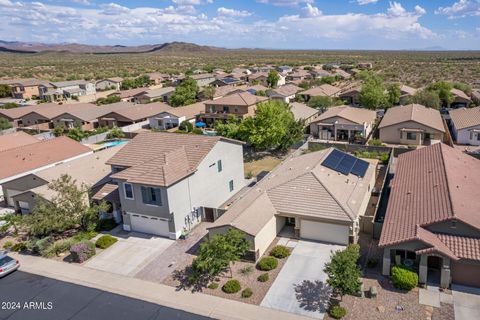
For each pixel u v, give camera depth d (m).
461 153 39.03
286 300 23.12
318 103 79.88
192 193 33.34
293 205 30.45
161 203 30.95
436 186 29.80
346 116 61.78
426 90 79.69
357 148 53.53
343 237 28.97
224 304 23.08
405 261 24.48
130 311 22.98
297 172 34.19
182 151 34.94
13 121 83.12
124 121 77.06
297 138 56.19
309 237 30.22
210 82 133.25
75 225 35.38
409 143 58.38
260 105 54.97
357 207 30.17
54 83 129.50
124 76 179.38
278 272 26.09
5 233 35.03
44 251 30.20
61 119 78.94
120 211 35.16
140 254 29.59
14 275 27.70
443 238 23.92
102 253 30.03
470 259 22.36
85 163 42.56
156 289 25.00
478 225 23.47
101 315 22.81
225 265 24.88
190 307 23.00
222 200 38.66
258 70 168.38
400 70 168.50
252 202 30.58
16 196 37.12
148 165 32.47
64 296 24.88
